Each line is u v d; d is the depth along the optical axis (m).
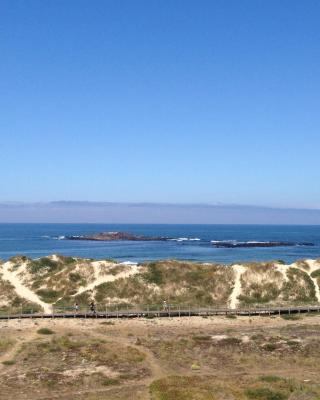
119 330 74.94
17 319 83.19
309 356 58.22
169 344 63.62
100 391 46.34
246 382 48.19
